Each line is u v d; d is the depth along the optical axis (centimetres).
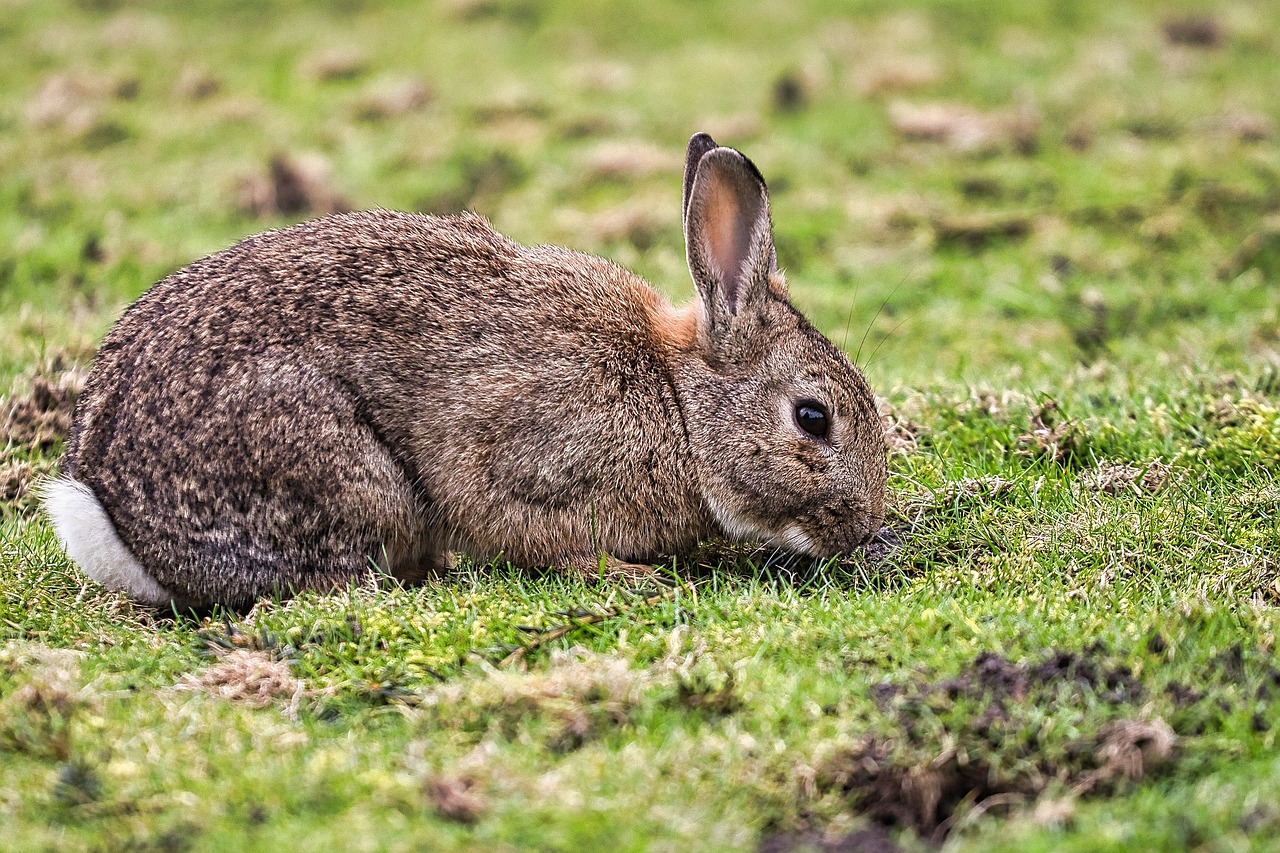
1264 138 2783
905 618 1076
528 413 1255
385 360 1240
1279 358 1611
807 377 1304
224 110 3153
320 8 3853
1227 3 3622
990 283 2278
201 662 1087
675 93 3209
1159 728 874
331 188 2725
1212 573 1181
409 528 1278
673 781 854
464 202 2734
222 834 814
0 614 1173
